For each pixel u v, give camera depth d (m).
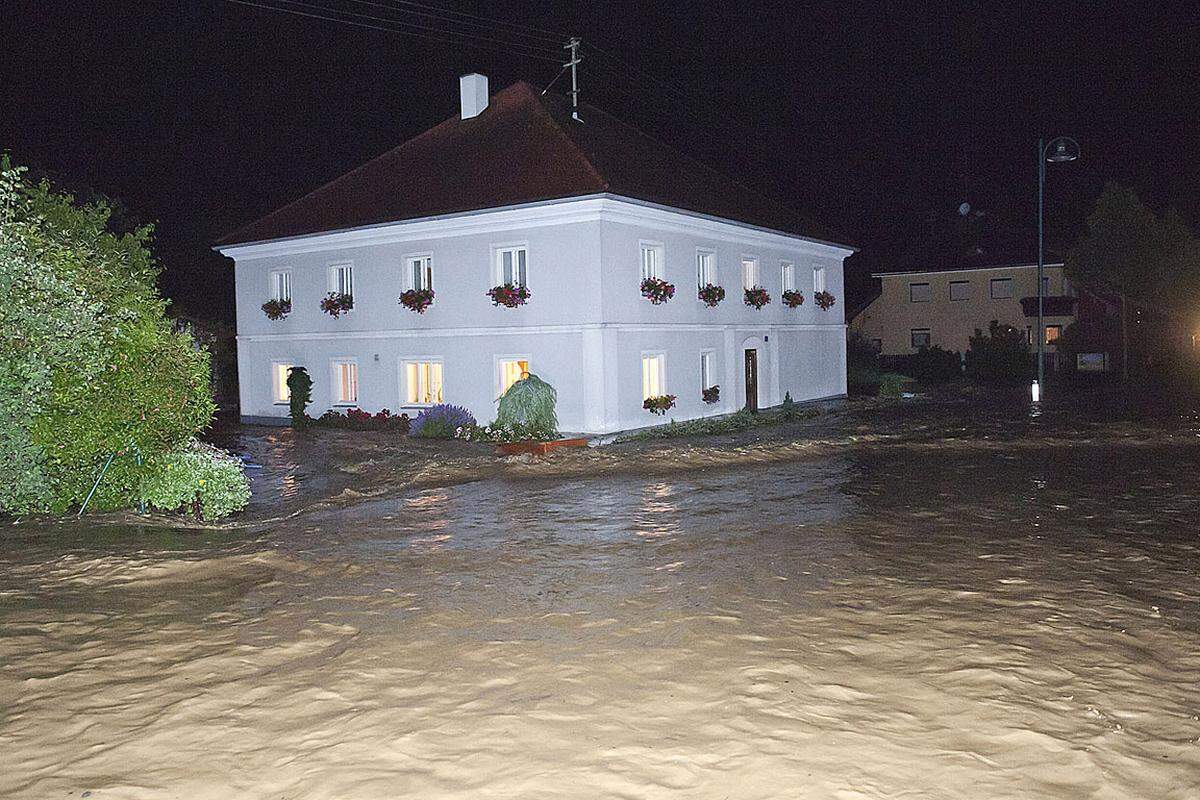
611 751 5.48
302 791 5.08
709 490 15.39
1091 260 48.56
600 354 23.42
